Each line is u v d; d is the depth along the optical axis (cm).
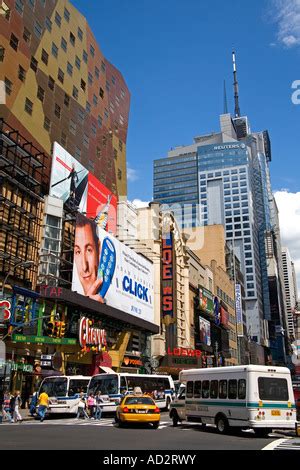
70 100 5775
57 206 4541
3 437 1677
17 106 4516
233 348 11144
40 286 4072
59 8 5819
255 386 2016
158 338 6594
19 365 3634
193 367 6706
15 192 4081
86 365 4784
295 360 3288
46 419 3064
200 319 7950
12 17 4650
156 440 1662
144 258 6456
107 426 2353
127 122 7944
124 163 7506
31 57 4938
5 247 3822
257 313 18288
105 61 7306
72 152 5638
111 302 5159
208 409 2252
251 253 19512
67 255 4766
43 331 4041
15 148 4125
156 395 3734
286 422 2014
